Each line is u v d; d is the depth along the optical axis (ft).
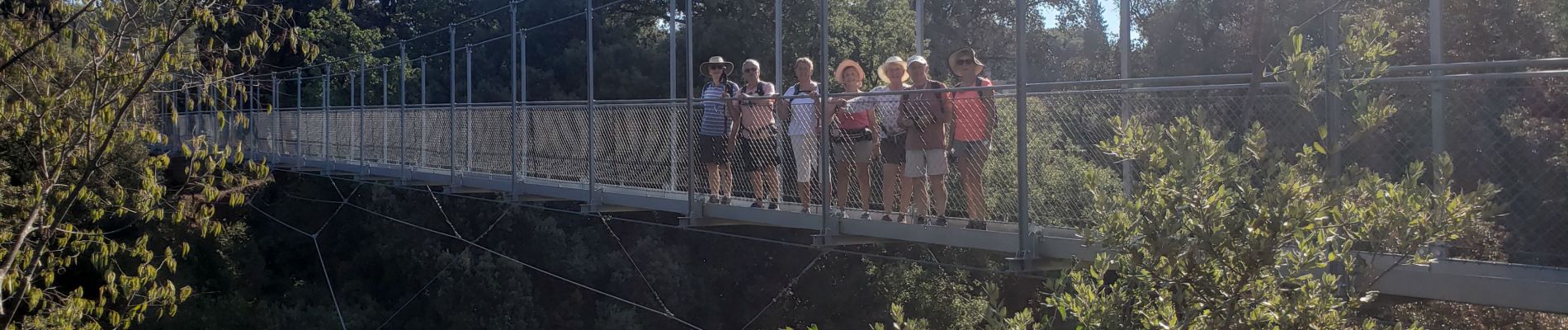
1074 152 16.78
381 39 108.68
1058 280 11.44
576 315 73.36
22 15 22.53
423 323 77.41
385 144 52.24
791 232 29.63
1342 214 9.95
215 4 23.02
